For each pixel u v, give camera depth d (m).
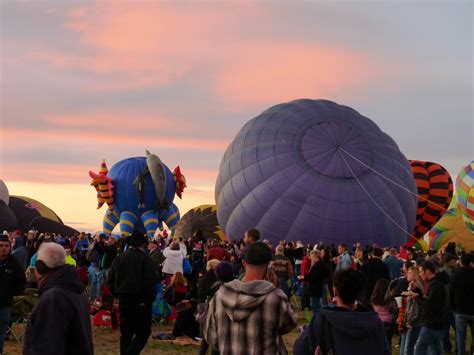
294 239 32.31
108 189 36.91
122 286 9.14
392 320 10.12
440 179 41.31
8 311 8.59
